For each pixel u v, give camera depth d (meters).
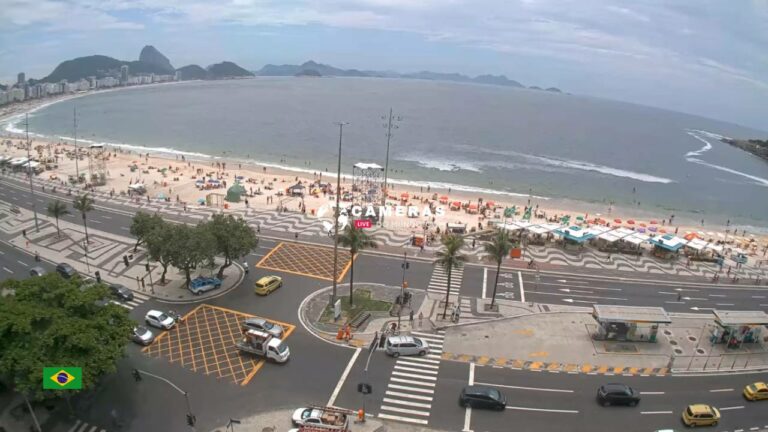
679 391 55.97
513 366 58.94
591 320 71.19
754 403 54.59
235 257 74.62
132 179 147.00
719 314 66.56
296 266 84.38
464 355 60.66
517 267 89.81
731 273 94.06
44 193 124.06
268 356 57.22
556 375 57.66
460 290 78.69
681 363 61.53
